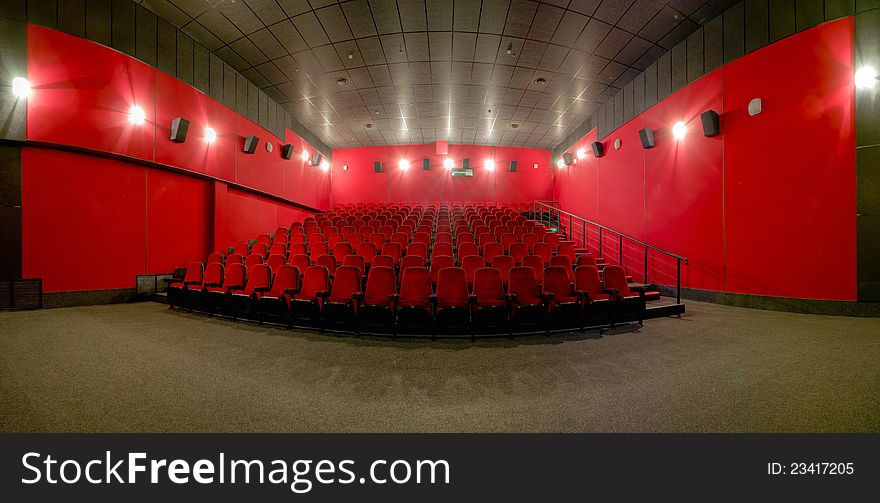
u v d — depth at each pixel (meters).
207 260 6.40
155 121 5.77
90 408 2.01
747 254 5.09
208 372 2.59
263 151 8.23
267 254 6.31
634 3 5.14
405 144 12.41
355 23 5.59
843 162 4.30
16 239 4.73
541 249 5.71
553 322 3.78
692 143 5.88
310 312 3.83
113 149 5.28
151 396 2.17
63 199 5.05
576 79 7.29
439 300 3.76
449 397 2.18
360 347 3.25
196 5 5.44
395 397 2.18
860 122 4.20
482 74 7.09
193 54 6.32
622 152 7.71
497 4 5.12
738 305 5.16
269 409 2.02
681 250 6.08
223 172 7.05
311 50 6.39
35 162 4.85
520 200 12.57
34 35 4.69
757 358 2.86
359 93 8.06
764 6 4.89
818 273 4.48
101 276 5.36
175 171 6.22
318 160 11.05
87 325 4.03
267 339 3.50
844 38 4.29
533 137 11.34
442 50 6.26
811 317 4.34
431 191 12.45
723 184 5.39
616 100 7.95
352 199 12.64
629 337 3.55
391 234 6.94
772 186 4.84
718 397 2.15
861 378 2.41
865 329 3.72
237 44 6.37
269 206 8.75
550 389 2.30
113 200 5.48
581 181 9.86
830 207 4.39
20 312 4.65
